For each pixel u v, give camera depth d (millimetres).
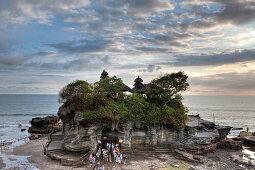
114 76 51250
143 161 39156
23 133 73875
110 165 36812
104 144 44219
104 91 45344
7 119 117125
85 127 39719
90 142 39625
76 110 39375
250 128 95812
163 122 46688
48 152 39688
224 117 139000
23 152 45719
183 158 40219
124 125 43375
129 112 44031
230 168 36906
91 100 40438
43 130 75000
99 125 40406
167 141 47344
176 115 46875
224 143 51844
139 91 54219
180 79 52031
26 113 155125
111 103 44125
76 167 35281
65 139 40219
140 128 46969
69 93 40562
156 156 42125
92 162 35562
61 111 44156
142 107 47219
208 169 35969
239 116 145000
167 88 51938
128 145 43281
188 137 46500
